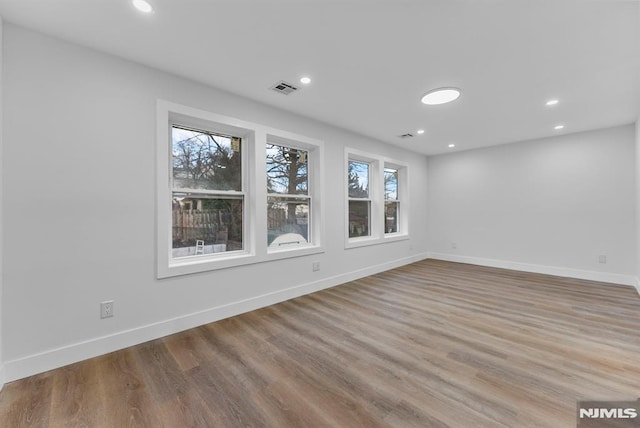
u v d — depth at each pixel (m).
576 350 2.11
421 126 3.99
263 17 1.78
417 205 5.78
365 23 1.83
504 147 5.02
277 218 3.50
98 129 2.12
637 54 2.15
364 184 4.80
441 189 5.88
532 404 1.53
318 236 3.79
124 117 2.24
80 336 2.03
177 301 2.51
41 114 1.91
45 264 1.91
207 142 2.90
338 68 2.40
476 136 4.49
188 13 1.74
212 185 2.93
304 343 2.27
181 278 2.54
